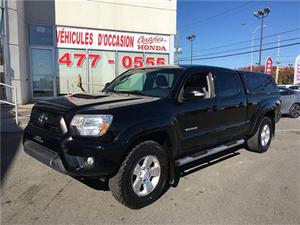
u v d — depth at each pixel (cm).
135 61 1563
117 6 1483
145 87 484
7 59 1173
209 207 386
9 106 1166
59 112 364
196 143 464
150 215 361
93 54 1477
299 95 1334
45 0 1362
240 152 663
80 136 342
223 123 519
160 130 390
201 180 480
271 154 657
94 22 1452
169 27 1602
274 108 672
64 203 384
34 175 481
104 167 338
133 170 366
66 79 1446
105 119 344
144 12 1538
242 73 604
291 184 475
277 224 347
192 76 473
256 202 404
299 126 1082
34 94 1395
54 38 1400
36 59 1383
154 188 393
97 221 343
